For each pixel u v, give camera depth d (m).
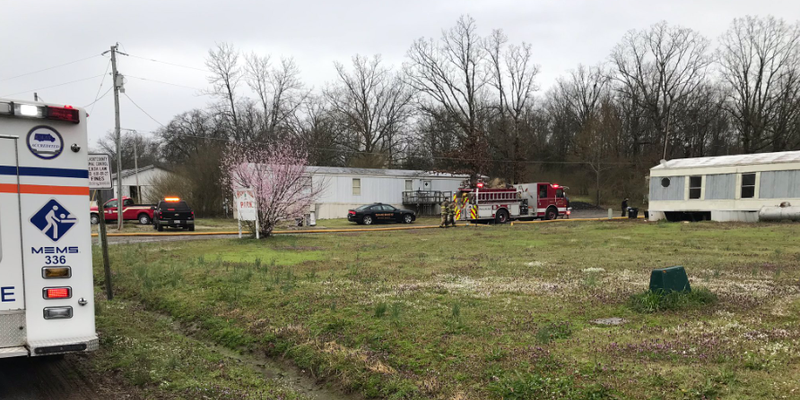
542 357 4.90
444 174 44.41
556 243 17.56
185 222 26.09
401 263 12.41
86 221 4.88
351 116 58.66
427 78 52.53
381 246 17.17
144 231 26.20
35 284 4.62
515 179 51.94
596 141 55.78
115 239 21.33
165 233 24.48
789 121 50.28
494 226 28.61
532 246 16.62
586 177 61.44
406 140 60.44
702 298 7.12
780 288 8.15
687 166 27.62
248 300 8.21
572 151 62.91
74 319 4.80
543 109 71.25
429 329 6.13
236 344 6.64
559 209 34.91
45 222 4.66
